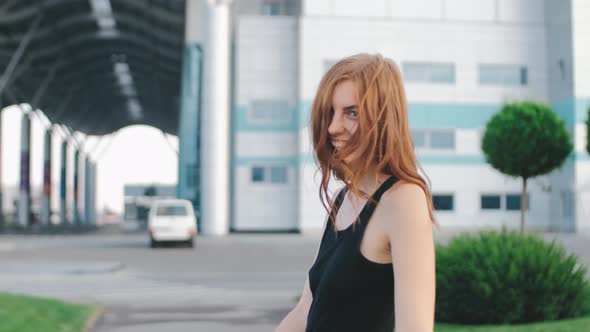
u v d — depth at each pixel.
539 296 7.73
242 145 39.56
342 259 1.29
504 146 13.58
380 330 1.28
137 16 55.81
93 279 15.98
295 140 39.66
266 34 39.94
